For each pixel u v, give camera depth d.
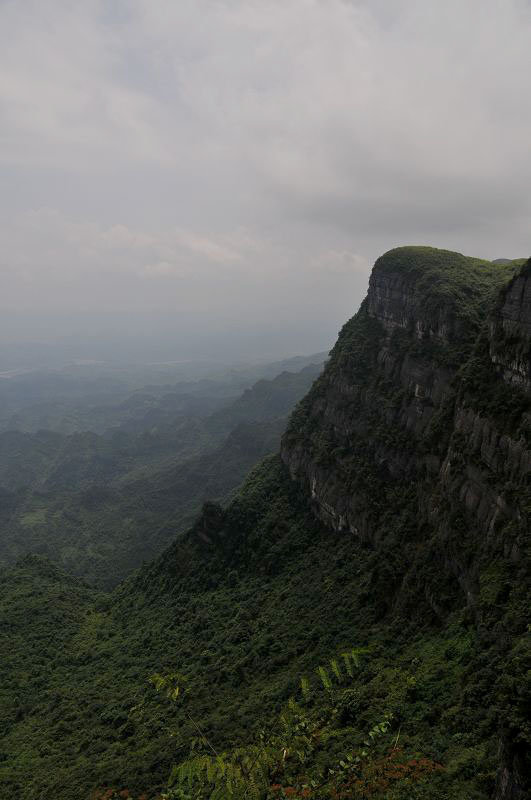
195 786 10.05
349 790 11.77
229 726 28.69
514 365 28.30
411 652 25.95
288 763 10.58
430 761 15.59
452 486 30.69
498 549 24.05
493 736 16.19
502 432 26.98
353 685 25.69
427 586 29.38
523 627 18.91
